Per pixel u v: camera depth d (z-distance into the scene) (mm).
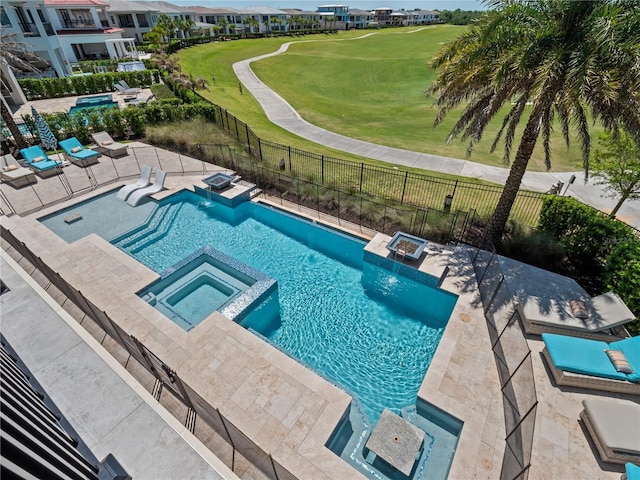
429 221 12609
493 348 7859
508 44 8805
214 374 7086
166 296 9984
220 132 21203
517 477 5004
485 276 9914
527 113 30516
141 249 12281
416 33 89688
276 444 5910
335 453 6402
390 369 8320
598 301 8227
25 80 29156
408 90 40938
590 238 10125
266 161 18359
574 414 6496
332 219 13797
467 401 6867
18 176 15203
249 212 14852
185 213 14531
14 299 8352
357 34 97500
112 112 21172
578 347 7148
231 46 66250
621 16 7656
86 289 9492
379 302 10289
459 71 9477
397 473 6098
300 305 10219
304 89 41438
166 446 5516
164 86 33719
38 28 30906
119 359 7770
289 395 6684
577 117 8688
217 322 8305
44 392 6273
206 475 5188
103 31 46281
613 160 12523
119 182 16141
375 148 22578
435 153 21891
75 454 4137
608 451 5648
